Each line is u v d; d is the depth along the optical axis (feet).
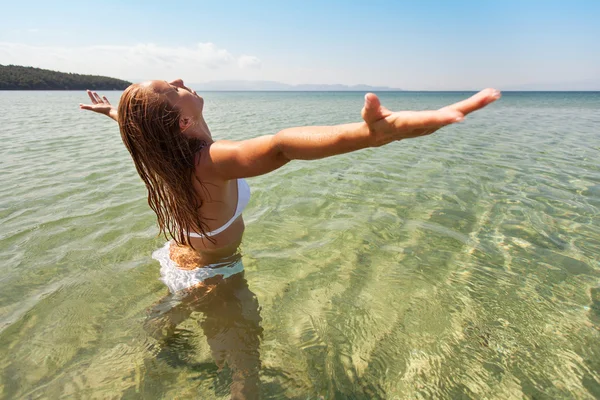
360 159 20.36
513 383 5.68
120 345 6.28
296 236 10.56
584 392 5.51
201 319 6.92
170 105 5.73
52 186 15.03
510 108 80.18
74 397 5.27
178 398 5.31
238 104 107.65
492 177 16.71
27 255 9.30
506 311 7.39
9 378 5.58
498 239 10.49
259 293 7.80
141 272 8.52
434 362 6.08
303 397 5.40
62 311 7.15
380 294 7.91
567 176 16.90
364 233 10.78
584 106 91.20
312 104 109.40
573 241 10.36
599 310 7.43
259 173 5.34
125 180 15.97
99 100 8.93
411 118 3.35
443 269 8.93
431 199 13.67
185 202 6.34
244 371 5.80
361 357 6.17
